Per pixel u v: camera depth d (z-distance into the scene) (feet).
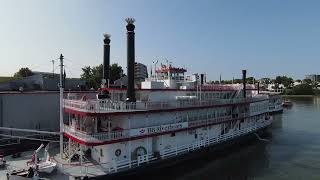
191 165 134.41
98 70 313.12
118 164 102.78
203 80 191.52
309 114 336.90
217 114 157.89
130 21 117.60
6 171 101.55
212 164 138.92
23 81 201.98
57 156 118.93
